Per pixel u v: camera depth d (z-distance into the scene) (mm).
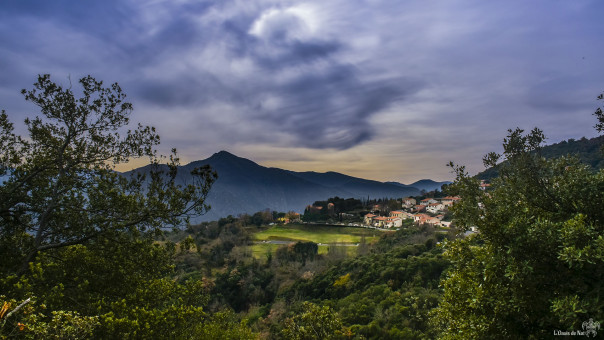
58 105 11555
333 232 113875
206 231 108750
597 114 8391
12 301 4848
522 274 6793
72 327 5480
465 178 8742
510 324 7316
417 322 31594
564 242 6668
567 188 8359
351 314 36875
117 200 10984
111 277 10602
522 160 8281
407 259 49875
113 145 11977
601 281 6195
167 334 9336
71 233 11016
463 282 8727
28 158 11953
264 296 60969
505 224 7578
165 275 12422
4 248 10047
